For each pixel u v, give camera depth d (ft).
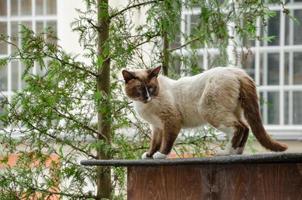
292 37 37.06
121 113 24.31
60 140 23.97
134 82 19.40
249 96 17.90
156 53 24.30
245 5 23.06
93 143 23.34
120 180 24.84
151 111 19.07
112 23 23.66
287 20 36.91
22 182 24.11
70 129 23.85
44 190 24.08
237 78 17.99
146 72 19.65
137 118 24.72
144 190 19.07
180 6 22.02
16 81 38.68
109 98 23.21
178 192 18.43
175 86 19.10
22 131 23.86
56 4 39.01
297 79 36.99
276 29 37.09
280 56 37.06
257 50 37.22
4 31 39.70
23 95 23.65
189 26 29.07
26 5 39.45
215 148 24.86
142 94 19.06
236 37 28.73
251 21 23.11
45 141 24.12
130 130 27.43
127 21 26.27
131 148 24.47
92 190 25.55
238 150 17.89
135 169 19.29
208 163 16.61
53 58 23.34
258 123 17.85
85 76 23.65
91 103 24.00
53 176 24.16
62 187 25.17
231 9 24.80
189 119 18.89
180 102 18.86
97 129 24.49
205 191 17.90
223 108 17.79
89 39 23.84
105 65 23.66
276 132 35.35
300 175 16.30
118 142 24.52
